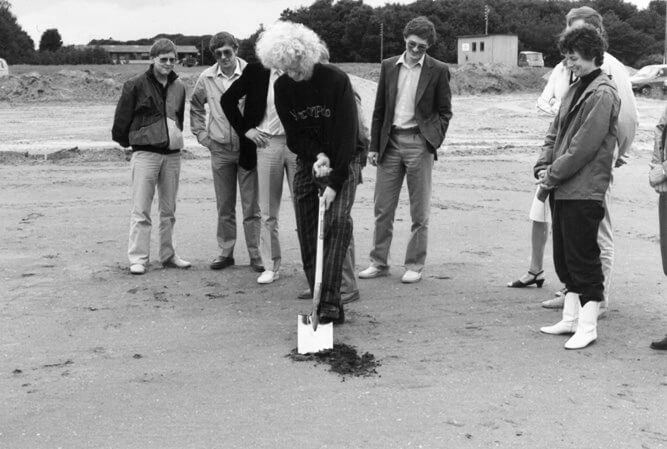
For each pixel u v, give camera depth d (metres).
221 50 7.26
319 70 5.48
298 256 8.45
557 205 5.50
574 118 5.38
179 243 9.08
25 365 5.16
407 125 7.13
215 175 7.69
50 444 4.02
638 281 7.34
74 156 17.02
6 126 25.47
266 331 5.86
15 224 10.15
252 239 7.68
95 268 7.83
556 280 7.41
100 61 78.38
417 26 6.87
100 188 13.30
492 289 7.07
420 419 4.30
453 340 5.64
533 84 52.81
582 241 5.40
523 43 88.88
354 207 11.72
